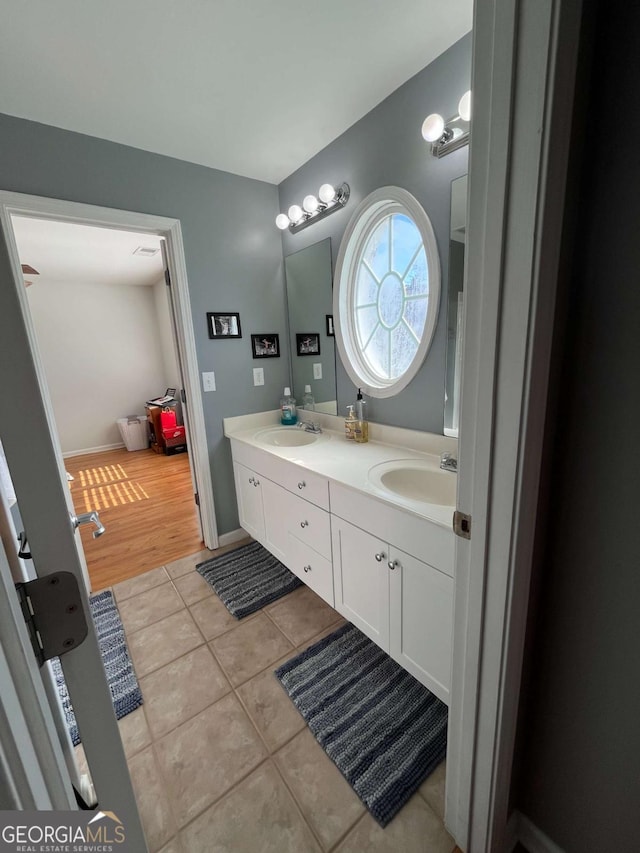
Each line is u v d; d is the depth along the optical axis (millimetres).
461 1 1150
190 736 1246
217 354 2322
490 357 636
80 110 1575
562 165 541
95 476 4133
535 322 578
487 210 598
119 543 2607
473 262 644
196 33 1224
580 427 671
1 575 329
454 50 1335
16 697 344
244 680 1456
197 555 2414
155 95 1508
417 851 942
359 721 1271
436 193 1492
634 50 529
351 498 1411
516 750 867
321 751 1183
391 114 1591
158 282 5172
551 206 545
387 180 1675
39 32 1181
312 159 2057
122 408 5383
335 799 1056
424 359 1661
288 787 1089
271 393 2598
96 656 408
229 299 2314
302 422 2477
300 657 1549
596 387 640
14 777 342
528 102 520
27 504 351
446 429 1636
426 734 1219
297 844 964
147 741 1235
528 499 655
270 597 1947
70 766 611
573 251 632
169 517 3020
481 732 808
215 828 1004
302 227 2215
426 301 1698
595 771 766
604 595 687
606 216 591
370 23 1223
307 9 1158
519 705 821
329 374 2258
